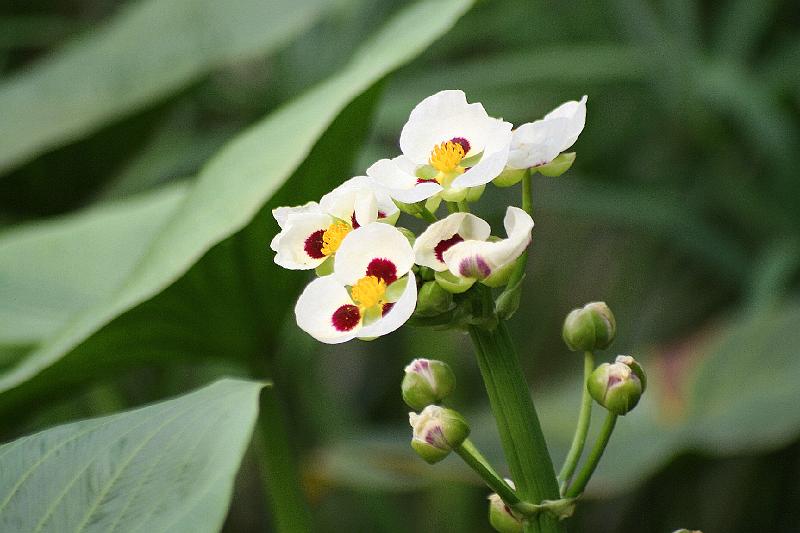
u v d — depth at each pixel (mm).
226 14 1897
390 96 2000
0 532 939
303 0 1888
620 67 1993
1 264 1491
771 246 1962
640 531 2121
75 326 1169
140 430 957
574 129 974
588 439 1703
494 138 961
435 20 1226
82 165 1946
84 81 1903
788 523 2020
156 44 1909
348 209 965
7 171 1797
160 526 916
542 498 980
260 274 1188
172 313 1188
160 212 1585
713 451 1571
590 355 999
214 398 959
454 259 940
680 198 2072
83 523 929
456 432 965
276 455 1228
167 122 1993
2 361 1327
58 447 963
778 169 2002
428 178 960
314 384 2016
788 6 2197
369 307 949
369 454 1744
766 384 1685
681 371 1762
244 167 1170
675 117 2098
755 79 2000
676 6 2041
